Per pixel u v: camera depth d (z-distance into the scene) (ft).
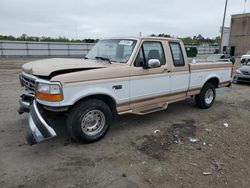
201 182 11.70
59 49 127.75
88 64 15.67
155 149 14.87
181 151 14.70
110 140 15.98
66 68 14.29
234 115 22.34
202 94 23.17
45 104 13.64
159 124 19.15
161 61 18.76
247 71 38.78
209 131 18.06
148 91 17.88
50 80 13.38
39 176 11.84
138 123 19.24
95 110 15.14
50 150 14.44
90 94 14.52
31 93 15.65
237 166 13.26
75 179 11.65
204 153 14.57
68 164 12.96
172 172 12.43
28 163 12.98
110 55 18.16
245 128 19.06
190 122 19.90
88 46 136.05
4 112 20.97
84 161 13.29
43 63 15.87
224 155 14.43
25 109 16.20
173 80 19.69
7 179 11.56
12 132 16.78
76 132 14.60
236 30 175.22
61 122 18.43
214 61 24.47
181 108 23.99
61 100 13.47
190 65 20.98
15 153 13.99
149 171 12.46
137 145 15.35
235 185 11.60
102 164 13.03
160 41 18.69
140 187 11.16
